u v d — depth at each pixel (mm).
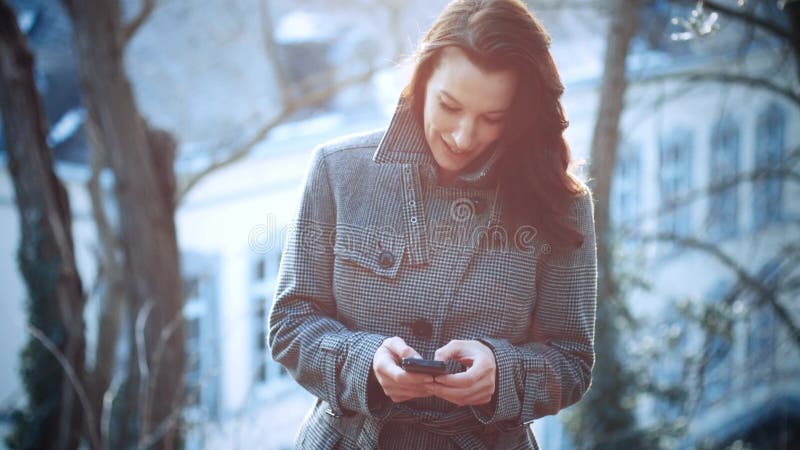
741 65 5840
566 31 12898
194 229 10898
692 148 14984
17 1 12258
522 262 1468
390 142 1438
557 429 8375
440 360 1331
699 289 13914
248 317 11258
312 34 12344
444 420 1450
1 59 5191
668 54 6410
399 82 1495
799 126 14859
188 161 10688
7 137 5277
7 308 11219
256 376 4504
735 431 10430
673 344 6191
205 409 4484
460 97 1298
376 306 1461
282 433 7938
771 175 6207
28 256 5246
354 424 1509
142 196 5754
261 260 11586
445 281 1452
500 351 1392
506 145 1389
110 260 7863
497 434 1496
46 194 5293
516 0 1296
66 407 5117
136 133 5805
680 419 6027
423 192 1464
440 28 1310
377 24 12117
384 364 1322
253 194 11625
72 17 5816
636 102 6453
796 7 4637
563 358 1490
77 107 11445
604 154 6090
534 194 1432
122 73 5793
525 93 1332
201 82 11930
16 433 5203
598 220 6074
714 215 6375
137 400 5309
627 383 6051
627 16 5965
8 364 11281
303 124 11828
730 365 6184
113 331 7832
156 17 12180
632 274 6406
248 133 11359
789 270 5859
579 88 12266
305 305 1495
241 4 12523
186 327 5633
